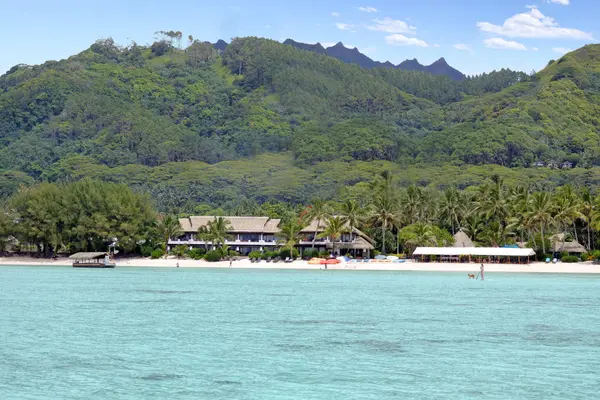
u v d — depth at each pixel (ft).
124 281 417.69
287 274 489.26
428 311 274.57
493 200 573.74
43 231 566.77
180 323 238.48
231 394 148.46
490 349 194.59
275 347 195.93
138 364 174.60
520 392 150.71
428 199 637.71
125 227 571.28
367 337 212.43
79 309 275.39
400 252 593.42
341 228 550.36
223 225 575.38
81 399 145.38
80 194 583.99
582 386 155.43
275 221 625.41
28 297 319.68
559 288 378.53
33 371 167.32
